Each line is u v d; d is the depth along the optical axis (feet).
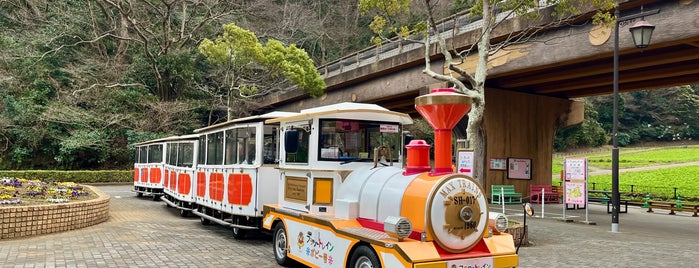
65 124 106.01
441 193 18.13
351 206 21.77
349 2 170.81
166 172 57.93
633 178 114.52
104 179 99.60
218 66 110.11
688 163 141.49
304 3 166.09
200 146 44.04
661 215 63.52
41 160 104.94
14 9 122.93
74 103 106.01
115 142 110.63
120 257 27.53
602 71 60.18
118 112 108.27
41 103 106.52
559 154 187.32
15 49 107.96
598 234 41.83
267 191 33.09
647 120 213.87
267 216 28.43
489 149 73.77
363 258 19.75
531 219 52.26
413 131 125.70
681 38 43.83
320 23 155.02
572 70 63.10
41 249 28.86
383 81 81.61
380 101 89.97
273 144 33.91
